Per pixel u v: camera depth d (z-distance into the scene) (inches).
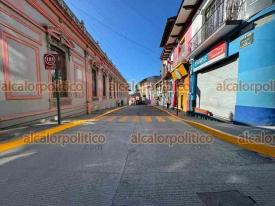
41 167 130.1
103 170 125.1
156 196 93.6
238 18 318.7
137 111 753.6
